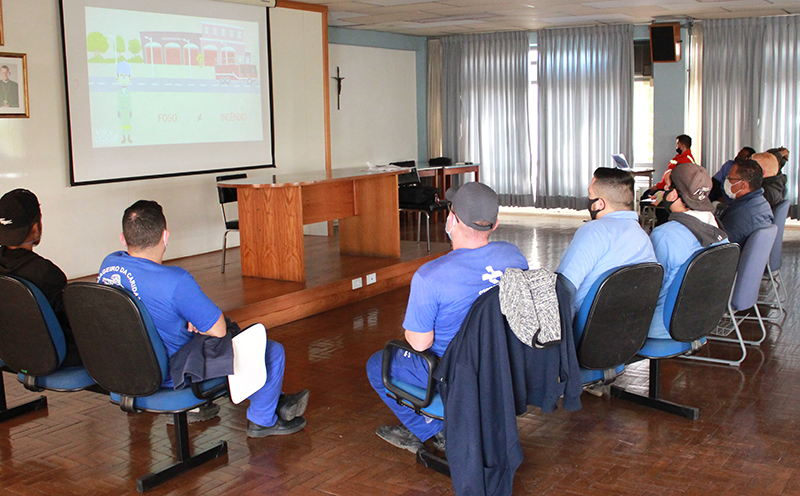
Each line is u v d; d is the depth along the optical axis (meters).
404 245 7.08
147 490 2.67
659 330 3.13
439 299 2.42
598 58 10.02
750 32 9.19
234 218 7.49
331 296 5.41
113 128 6.26
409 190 7.07
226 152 7.28
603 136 10.17
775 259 4.90
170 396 2.63
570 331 2.46
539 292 2.30
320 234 8.32
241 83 7.36
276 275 5.43
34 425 3.31
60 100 5.91
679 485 2.62
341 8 8.17
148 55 6.49
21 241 2.84
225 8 7.13
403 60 10.89
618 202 2.91
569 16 9.00
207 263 6.50
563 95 10.33
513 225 9.68
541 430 3.14
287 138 7.96
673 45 9.15
